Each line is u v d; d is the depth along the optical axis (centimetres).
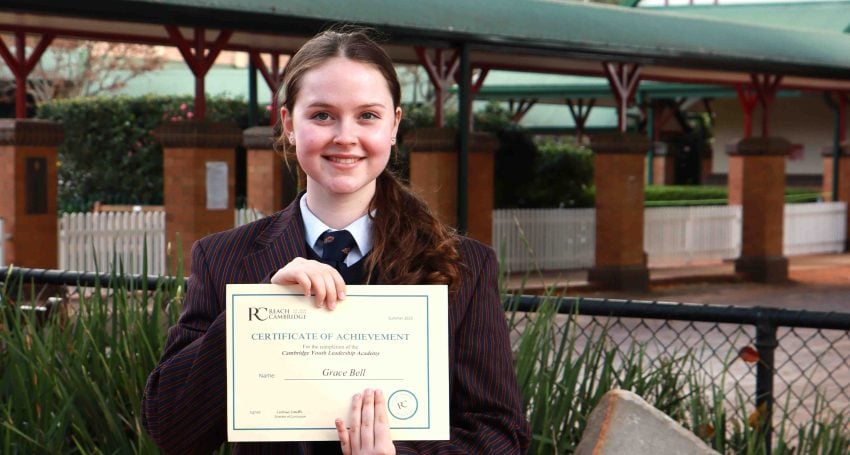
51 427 362
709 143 3716
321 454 236
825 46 2091
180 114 2067
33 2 1077
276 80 1758
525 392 383
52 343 405
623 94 1748
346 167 228
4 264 1273
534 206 2033
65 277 561
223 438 237
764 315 471
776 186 1970
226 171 1344
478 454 230
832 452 436
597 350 422
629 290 1755
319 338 221
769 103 1988
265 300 220
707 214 2177
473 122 2012
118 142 2070
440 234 237
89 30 1430
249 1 1234
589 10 1741
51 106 2106
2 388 393
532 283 1716
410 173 1523
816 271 2134
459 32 1451
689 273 1948
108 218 1427
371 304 221
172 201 1331
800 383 942
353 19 1316
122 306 406
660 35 1753
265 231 243
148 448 354
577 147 2189
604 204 1755
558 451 382
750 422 451
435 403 221
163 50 3225
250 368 220
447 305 224
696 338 1116
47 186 1313
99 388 391
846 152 2581
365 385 221
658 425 370
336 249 236
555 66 1992
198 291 240
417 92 2914
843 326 463
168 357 239
